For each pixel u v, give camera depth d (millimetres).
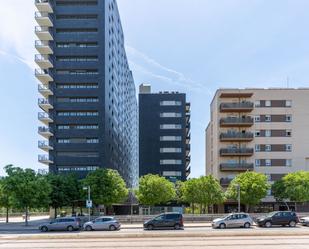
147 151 121688
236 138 78562
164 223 43219
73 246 24781
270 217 45344
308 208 74312
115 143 106125
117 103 112312
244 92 79625
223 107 79000
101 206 82500
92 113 90312
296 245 23875
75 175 76812
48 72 91188
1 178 64938
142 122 123062
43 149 87500
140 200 67875
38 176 60875
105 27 93625
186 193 66125
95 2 93688
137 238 29547
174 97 124062
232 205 75438
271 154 78938
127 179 149000
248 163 78000
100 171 68750
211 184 65375
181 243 25297
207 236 30297
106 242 26906
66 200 69250
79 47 92000
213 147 87500
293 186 66562
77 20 92812
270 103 80000
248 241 26281
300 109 79688
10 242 28344
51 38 90812
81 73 91438
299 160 78438
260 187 64438
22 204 57469
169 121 122938
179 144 121875
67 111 90500
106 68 93312
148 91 136875
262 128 79625
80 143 89188
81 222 48094
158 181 67562
